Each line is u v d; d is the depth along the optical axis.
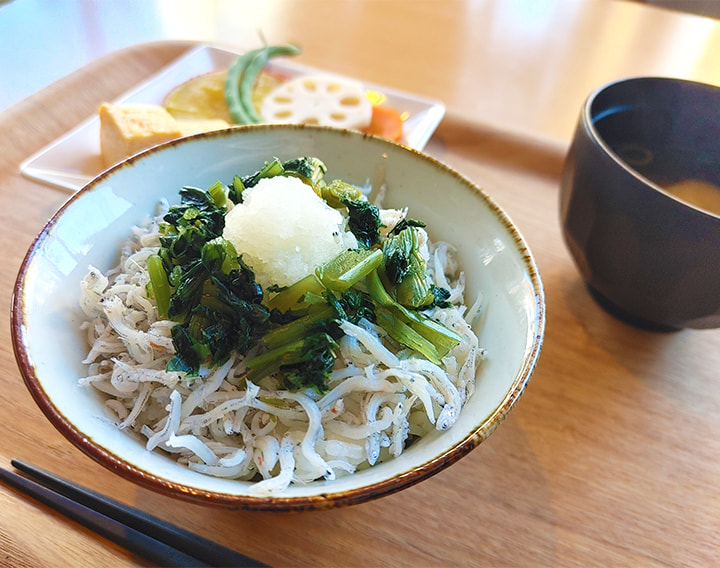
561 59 0.37
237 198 0.20
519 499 0.18
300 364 0.17
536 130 0.31
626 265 0.20
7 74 0.33
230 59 0.33
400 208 0.21
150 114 0.26
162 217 0.20
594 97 0.22
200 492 0.14
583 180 0.21
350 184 0.22
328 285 0.17
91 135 0.27
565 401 0.20
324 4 0.40
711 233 0.19
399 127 0.29
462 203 0.20
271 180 0.18
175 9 0.39
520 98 0.34
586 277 0.22
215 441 0.17
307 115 0.30
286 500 0.14
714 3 0.47
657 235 0.19
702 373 0.21
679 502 0.18
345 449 0.17
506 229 0.19
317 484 0.15
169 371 0.17
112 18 0.38
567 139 0.30
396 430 0.17
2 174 0.25
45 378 0.15
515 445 0.19
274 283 0.17
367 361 0.18
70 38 0.36
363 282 0.18
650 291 0.20
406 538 0.17
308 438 0.16
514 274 0.18
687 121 0.23
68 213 0.18
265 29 0.38
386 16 0.40
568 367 0.21
